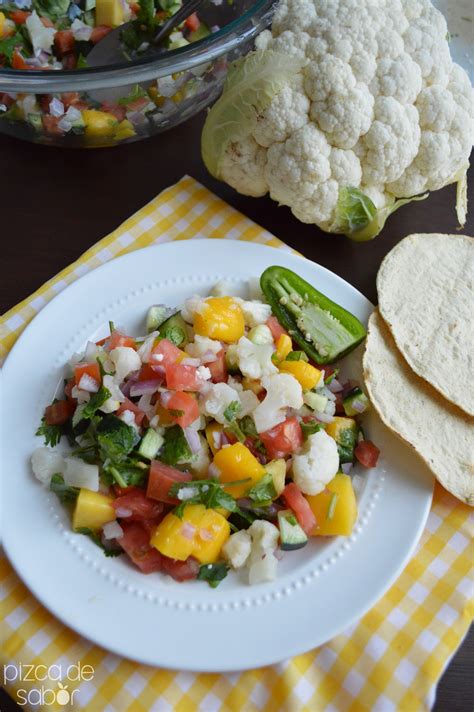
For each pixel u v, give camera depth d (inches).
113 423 17.8
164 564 17.4
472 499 18.5
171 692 16.9
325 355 20.0
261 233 22.8
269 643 16.6
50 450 18.6
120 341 18.9
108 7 22.8
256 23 21.4
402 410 19.3
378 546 17.9
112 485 17.9
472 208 23.8
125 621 16.8
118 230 22.4
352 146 21.0
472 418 19.5
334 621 16.9
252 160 21.8
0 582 17.7
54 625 17.3
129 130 23.1
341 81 20.2
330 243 23.1
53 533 17.6
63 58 23.2
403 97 20.8
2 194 23.0
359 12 20.6
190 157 24.1
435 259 21.5
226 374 19.3
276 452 18.2
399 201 22.8
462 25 25.6
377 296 21.8
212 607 17.0
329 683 17.2
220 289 20.8
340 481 18.3
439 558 18.5
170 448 17.9
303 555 17.8
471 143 22.0
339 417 19.3
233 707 16.9
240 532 17.7
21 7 23.1
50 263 22.1
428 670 17.1
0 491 17.9
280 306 20.6
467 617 17.7
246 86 20.5
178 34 23.6
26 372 19.4
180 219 22.8
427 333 20.3
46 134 23.0
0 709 16.9
